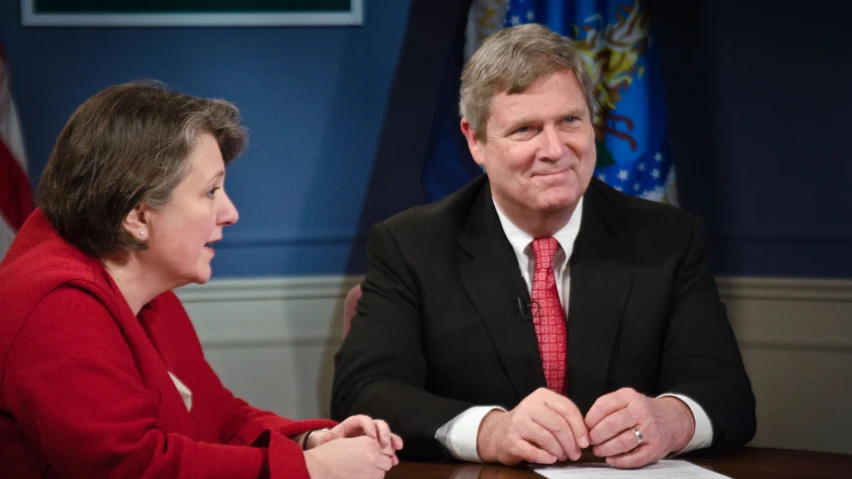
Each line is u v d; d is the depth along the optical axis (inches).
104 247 86.9
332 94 227.8
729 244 220.7
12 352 78.6
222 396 110.4
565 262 122.6
